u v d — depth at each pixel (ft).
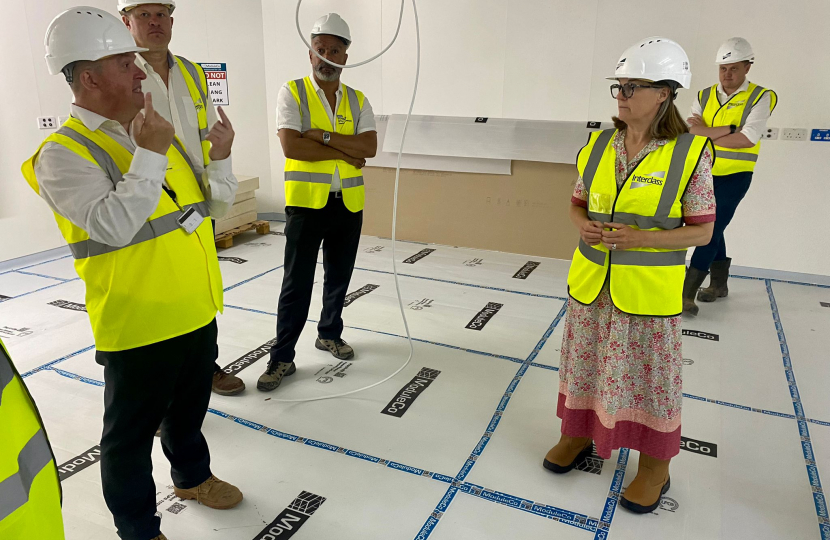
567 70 15.20
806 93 13.35
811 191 13.83
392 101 17.22
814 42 13.05
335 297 9.93
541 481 7.01
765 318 12.03
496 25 15.58
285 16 17.83
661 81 5.60
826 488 6.93
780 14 13.16
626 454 7.57
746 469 7.25
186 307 5.32
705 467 7.29
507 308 12.44
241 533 6.15
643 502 6.48
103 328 5.06
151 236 5.07
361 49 17.19
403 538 6.11
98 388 9.07
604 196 6.13
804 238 14.15
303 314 9.12
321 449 7.61
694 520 6.38
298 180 8.74
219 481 6.59
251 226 17.80
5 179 14.88
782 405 8.71
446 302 12.75
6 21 14.40
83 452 7.49
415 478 7.06
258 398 8.82
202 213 5.67
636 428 6.43
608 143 6.26
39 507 2.98
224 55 18.21
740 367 9.89
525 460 7.41
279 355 9.16
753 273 14.82
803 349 10.59
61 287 13.70
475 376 9.55
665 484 6.72
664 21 14.11
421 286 13.74
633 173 5.92
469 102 16.39
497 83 15.96
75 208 4.49
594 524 6.31
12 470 2.76
